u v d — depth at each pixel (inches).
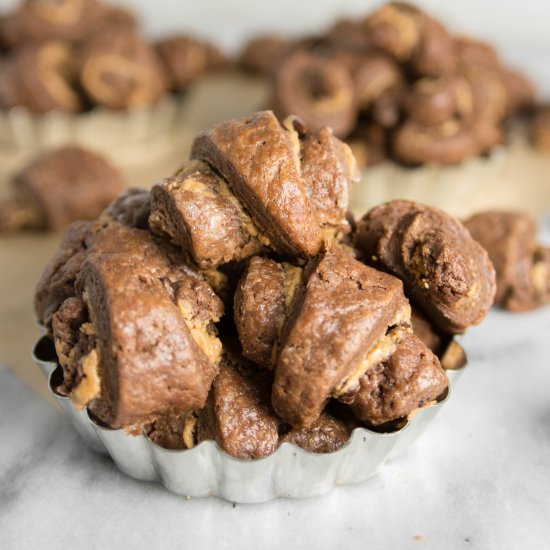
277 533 8.1
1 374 9.8
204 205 7.8
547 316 11.3
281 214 7.7
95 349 7.6
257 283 7.9
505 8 25.6
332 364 7.4
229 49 23.8
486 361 10.4
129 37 16.3
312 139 8.3
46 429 9.1
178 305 7.9
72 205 13.2
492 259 10.9
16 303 11.3
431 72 14.9
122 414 7.5
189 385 7.5
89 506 8.3
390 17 15.0
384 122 14.4
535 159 17.3
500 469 8.9
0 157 15.9
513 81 17.9
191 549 7.9
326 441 8.0
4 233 13.2
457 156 14.1
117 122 15.9
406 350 7.9
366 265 8.4
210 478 8.1
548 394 9.9
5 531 8.0
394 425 8.1
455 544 8.1
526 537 8.2
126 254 7.9
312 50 16.9
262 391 8.0
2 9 23.1
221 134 8.0
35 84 15.2
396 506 8.4
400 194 14.6
